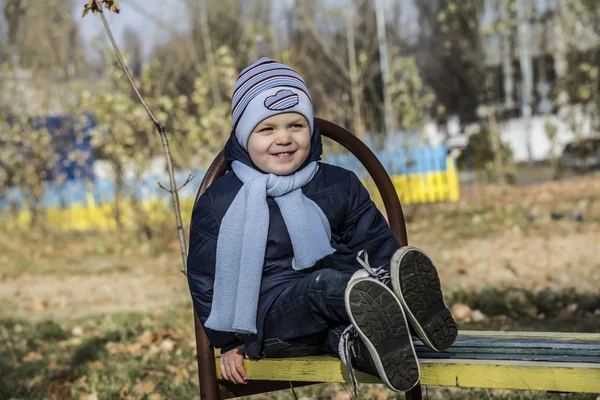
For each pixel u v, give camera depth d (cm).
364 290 214
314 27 1384
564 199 1288
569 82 1725
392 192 289
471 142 2486
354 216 262
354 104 1293
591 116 1717
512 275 674
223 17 1481
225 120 1084
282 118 254
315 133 266
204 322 257
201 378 261
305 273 255
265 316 248
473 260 765
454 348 239
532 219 1043
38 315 687
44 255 1127
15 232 1277
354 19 1673
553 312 515
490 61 2169
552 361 213
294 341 246
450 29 2044
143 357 480
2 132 1289
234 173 264
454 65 2730
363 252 254
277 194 254
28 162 1326
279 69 261
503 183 1838
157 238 1122
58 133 1334
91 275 916
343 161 1223
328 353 250
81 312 689
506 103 2909
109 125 1105
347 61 1546
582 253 748
